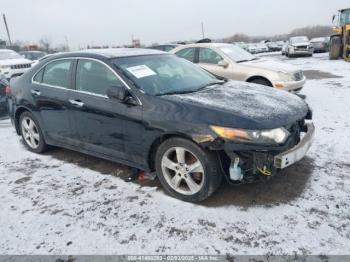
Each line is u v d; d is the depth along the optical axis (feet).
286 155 9.74
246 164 10.12
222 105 10.60
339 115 20.31
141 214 10.46
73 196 11.78
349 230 9.17
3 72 42.14
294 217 9.86
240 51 26.76
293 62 66.85
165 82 12.45
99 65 12.70
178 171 10.93
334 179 11.94
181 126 10.26
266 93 12.53
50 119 14.60
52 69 14.48
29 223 10.30
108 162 14.55
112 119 11.99
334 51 63.26
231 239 9.09
